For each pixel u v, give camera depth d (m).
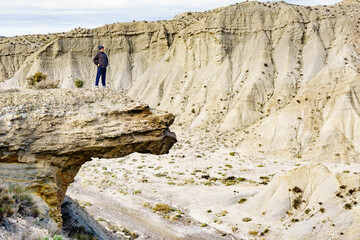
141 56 111.00
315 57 83.88
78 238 20.08
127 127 17.86
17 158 16.38
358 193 34.25
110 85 105.38
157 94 95.44
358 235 30.73
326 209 34.59
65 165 17.72
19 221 13.98
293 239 32.97
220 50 92.50
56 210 17.47
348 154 58.09
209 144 71.44
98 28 112.81
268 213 38.41
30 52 116.88
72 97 18.09
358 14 90.12
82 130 17.16
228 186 49.38
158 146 19.31
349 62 75.81
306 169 39.75
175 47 101.44
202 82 91.50
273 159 62.34
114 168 60.97
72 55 107.50
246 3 99.31
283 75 83.19
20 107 16.77
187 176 55.31
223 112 81.94
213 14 98.31
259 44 92.12
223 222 38.41
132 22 114.25
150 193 47.97
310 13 93.94
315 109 69.25
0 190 14.95
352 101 66.19
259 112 78.19
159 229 35.62
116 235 29.42
